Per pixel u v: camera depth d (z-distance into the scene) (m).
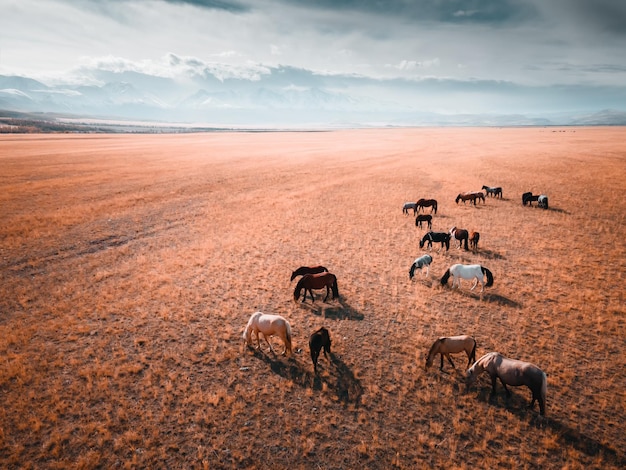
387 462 8.69
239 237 25.06
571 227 26.86
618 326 14.16
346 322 14.62
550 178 44.69
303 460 8.68
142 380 11.09
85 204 32.88
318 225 27.86
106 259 21.00
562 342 13.23
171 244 23.78
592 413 10.11
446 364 12.16
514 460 8.70
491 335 13.70
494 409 10.26
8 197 33.94
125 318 14.65
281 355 12.57
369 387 11.03
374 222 28.72
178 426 9.52
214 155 72.94
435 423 9.68
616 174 45.47
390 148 89.75
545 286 17.66
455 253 22.16
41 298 16.17
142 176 47.50
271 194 38.56
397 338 13.59
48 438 9.06
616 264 20.20
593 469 8.53
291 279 17.47
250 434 9.36
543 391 9.66
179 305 15.73
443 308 15.69
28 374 11.20
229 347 12.90
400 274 19.23
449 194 38.47
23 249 22.11
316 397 10.64
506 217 29.84
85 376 11.19
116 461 8.53
